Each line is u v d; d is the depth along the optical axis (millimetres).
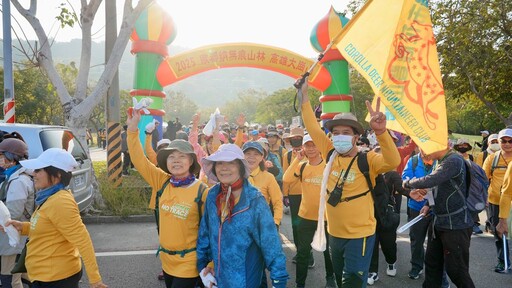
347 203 3363
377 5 3363
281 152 8484
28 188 3441
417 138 3066
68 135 6785
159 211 3076
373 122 2969
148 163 3225
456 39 13883
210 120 4621
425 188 3758
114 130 9945
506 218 4551
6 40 8031
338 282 3516
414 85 3121
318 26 11391
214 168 2750
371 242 3367
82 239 2703
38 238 2736
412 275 5004
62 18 7938
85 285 4652
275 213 4395
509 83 16453
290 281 4871
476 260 5715
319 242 3494
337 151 3457
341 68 11500
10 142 3631
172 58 10641
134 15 8203
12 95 8227
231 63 11031
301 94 3570
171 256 2969
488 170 6008
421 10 3225
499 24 14328
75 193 6445
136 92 10461
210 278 2699
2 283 3549
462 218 3742
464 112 34438
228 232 2609
